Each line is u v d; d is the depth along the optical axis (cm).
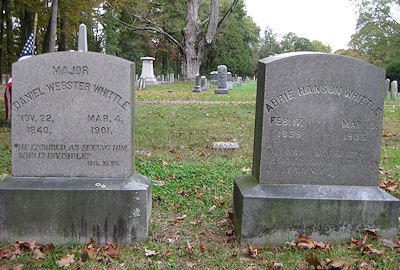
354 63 416
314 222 412
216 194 571
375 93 422
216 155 784
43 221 409
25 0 1864
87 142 424
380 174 657
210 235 439
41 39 2842
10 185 410
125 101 419
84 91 418
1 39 3147
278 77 412
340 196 413
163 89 2805
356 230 414
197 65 4188
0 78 3247
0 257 372
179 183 611
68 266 362
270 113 417
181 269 362
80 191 406
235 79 6169
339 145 426
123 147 424
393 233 416
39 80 417
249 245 409
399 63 3406
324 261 370
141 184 422
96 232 411
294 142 423
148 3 4225
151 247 402
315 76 415
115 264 368
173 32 5378
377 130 426
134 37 5681
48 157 425
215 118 1170
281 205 408
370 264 362
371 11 4125
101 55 415
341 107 421
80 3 1838
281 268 362
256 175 443
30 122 422
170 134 944
